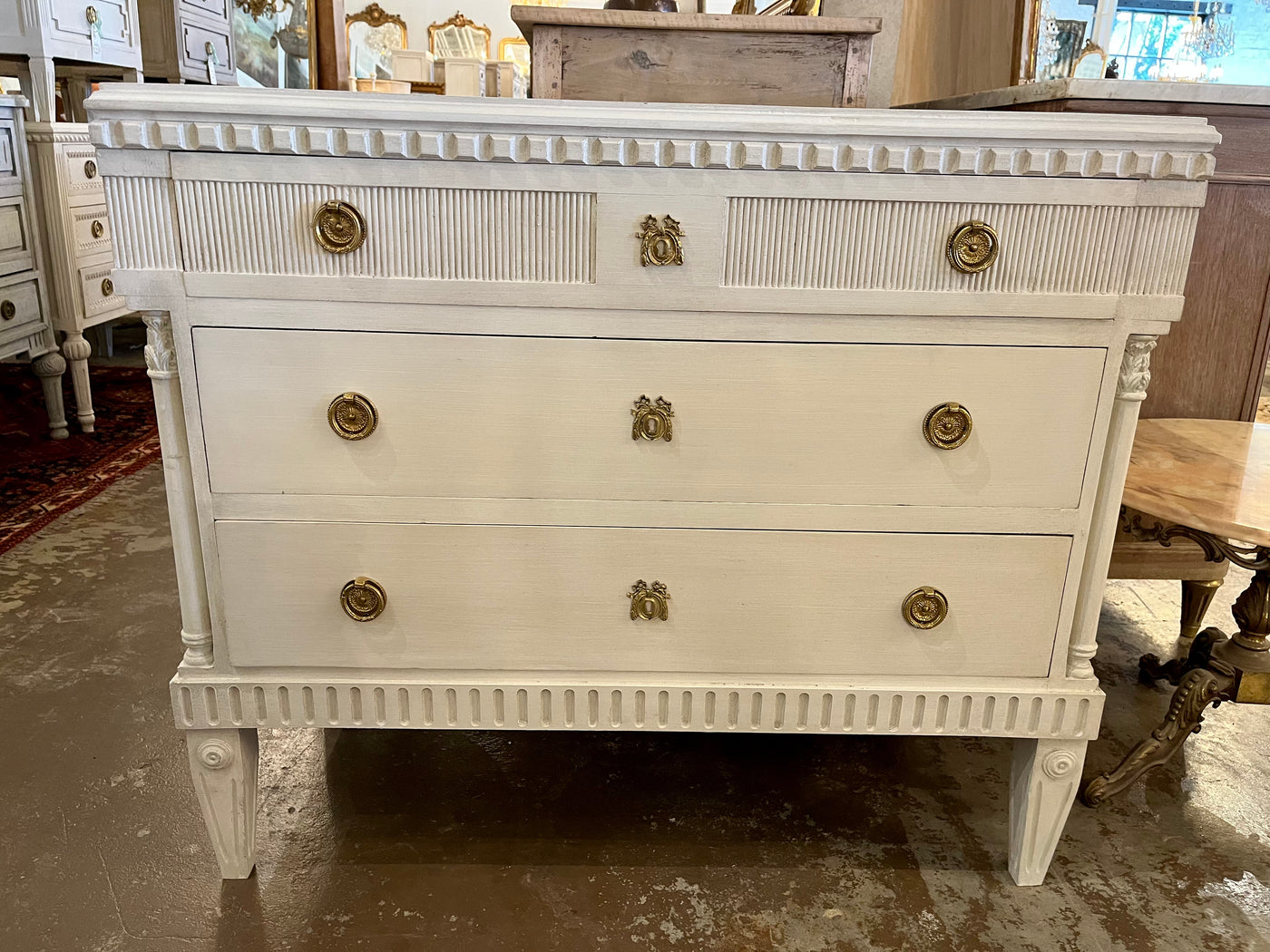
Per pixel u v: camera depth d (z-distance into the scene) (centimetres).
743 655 124
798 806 152
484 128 102
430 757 162
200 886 130
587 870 135
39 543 241
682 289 109
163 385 111
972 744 172
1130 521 174
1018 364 113
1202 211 168
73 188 306
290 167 103
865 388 113
